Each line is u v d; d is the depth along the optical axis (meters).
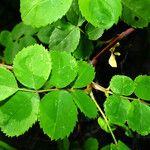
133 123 0.16
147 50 0.35
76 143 0.26
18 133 0.13
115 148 0.17
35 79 0.14
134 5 0.18
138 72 0.35
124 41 0.27
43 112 0.14
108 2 0.15
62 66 0.15
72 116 0.14
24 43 0.24
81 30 0.19
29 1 0.15
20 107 0.14
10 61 0.24
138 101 0.16
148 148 0.32
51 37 0.19
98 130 0.32
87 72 0.16
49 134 0.14
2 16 0.42
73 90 0.15
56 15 0.14
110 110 0.16
